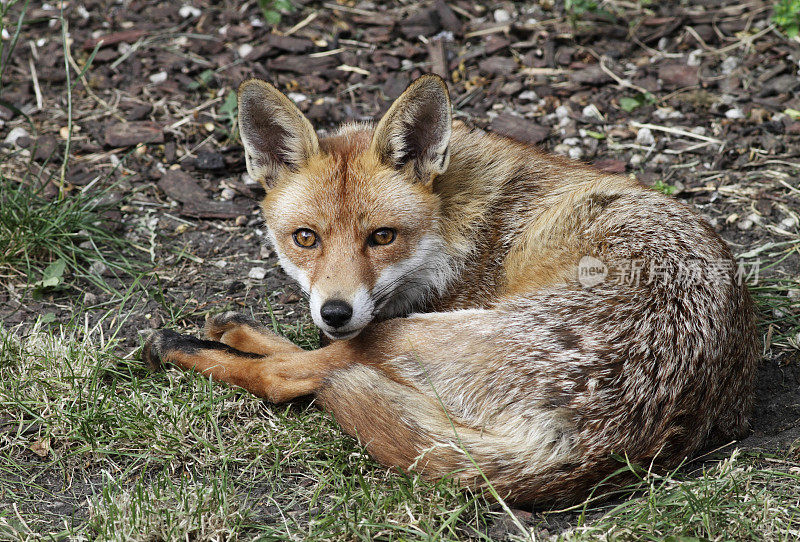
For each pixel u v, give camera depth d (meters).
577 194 5.93
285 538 4.61
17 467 5.26
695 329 5.05
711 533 4.51
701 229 5.67
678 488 4.84
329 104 9.68
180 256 7.69
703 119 9.33
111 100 9.77
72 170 8.68
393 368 5.25
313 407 5.77
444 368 5.14
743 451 5.28
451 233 5.89
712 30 10.63
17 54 10.41
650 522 4.58
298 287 7.34
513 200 6.14
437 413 4.99
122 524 4.63
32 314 6.84
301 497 5.07
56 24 10.86
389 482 5.06
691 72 10.05
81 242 7.77
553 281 5.52
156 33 10.84
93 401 5.67
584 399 4.81
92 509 4.84
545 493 4.77
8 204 7.56
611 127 9.34
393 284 5.66
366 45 10.73
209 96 9.88
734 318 5.32
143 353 6.14
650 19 10.93
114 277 7.43
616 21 10.95
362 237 5.51
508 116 9.48
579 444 4.75
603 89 9.92
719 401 5.20
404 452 4.88
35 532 4.68
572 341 5.01
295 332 6.66
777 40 10.36
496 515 4.80
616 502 4.92
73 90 9.92
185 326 6.82
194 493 4.94
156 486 5.04
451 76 10.22
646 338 4.98
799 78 9.77
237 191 8.67
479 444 4.79
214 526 4.68
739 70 9.99
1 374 5.92
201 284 7.38
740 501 4.77
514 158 6.32
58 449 5.42
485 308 5.81
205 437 5.46
